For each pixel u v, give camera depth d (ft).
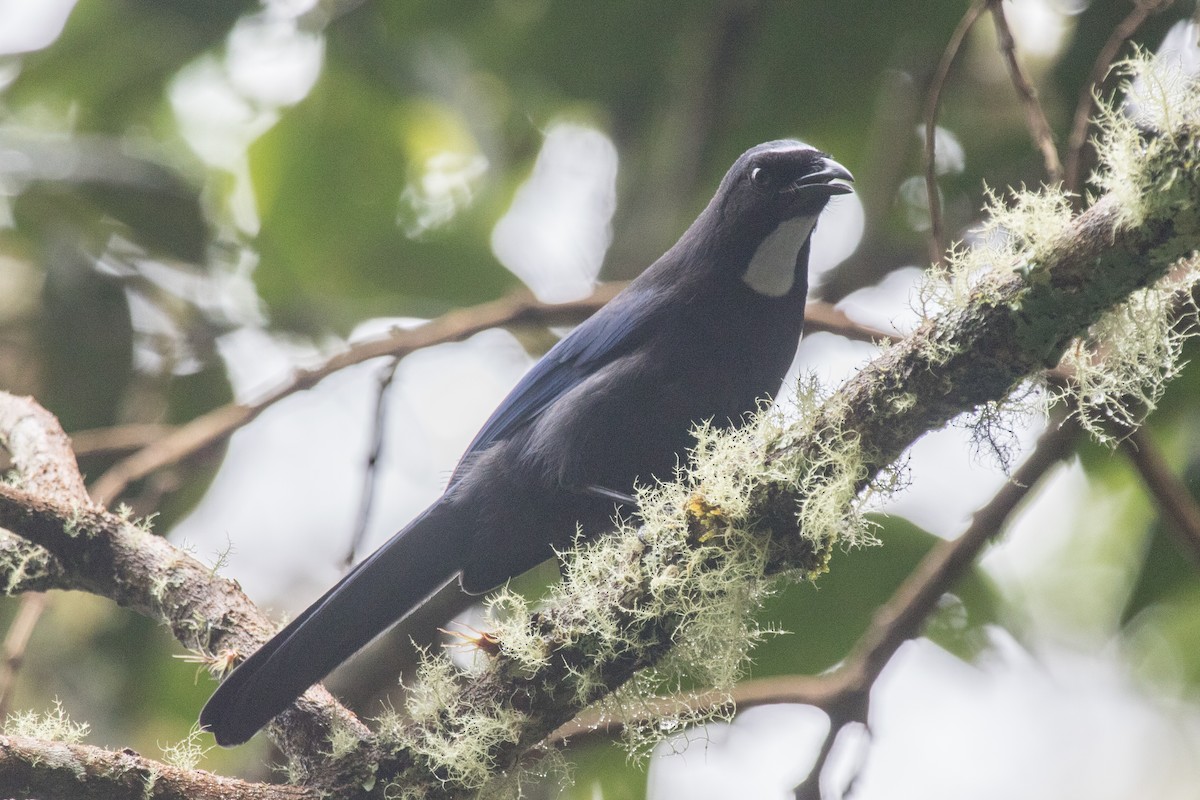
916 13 42.06
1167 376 19.97
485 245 45.98
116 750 20.22
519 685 21.50
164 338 41.81
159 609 25.13
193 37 44.57
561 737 25.16
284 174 45.68
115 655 39.81
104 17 44.60
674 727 22.31
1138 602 35.42
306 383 33.65
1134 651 42.09
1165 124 17.85
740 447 21.72
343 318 44.32
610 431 30.07
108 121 45.78
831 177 31.35
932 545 36.88
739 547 21.27
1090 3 37.96
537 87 46.11
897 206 44.96
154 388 41.55
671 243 44.34
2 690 26.91
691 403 30.42
